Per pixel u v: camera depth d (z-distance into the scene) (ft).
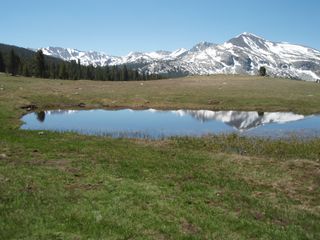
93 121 192.24
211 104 257.14
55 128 165.17
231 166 94.73
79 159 92.89
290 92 302.86
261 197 74.54
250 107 246.68
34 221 55.21
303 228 61.36
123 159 95.71
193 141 128.98
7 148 99.81
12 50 588.50
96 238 51.65
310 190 79.66
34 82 343.67
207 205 67.41
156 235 54.24
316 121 197.88
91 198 65.98
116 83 378.53
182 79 447.42
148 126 177.88
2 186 68.33
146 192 71.00
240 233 57.62
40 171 79.82
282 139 138.82
